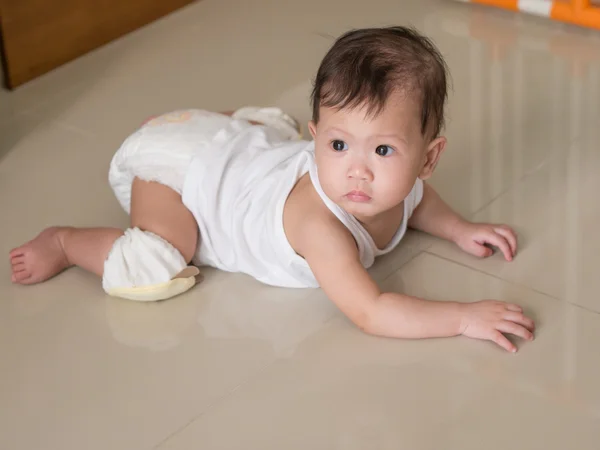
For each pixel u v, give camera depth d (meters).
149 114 1.89
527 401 1.13
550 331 1.24
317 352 1.24
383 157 1.16
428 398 1.15
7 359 1.27
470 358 1.20
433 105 1.18
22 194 1.65
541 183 1.57
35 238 1.43
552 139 1.69
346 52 1.17
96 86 2.02
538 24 2.13
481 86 1.88
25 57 2.04
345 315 1.30
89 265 1.40
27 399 1.20
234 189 1.35
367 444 1.09
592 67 1.93
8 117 1.92
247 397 1.17
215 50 2.14
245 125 1.44
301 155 1.31
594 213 1.48
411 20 2.20
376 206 1.19
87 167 1.72
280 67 2.05
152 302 1.36
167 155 1.39
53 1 2.05
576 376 1.17
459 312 1.23
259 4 2.36
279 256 1.32
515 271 1.37
